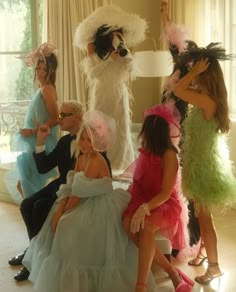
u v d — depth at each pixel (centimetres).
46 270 257
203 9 438
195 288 273
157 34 514
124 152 320
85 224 253
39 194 304
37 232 292
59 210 269
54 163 306
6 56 459
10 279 290
